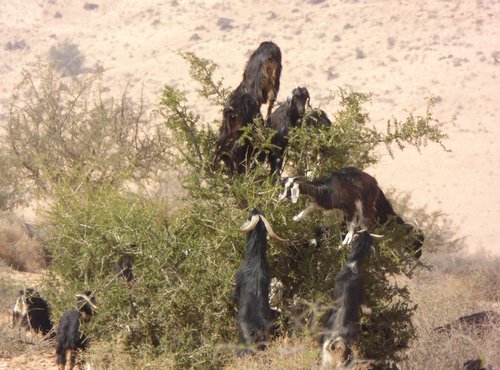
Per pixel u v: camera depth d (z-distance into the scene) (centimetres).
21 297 4641
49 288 4475
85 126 9619
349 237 3275
